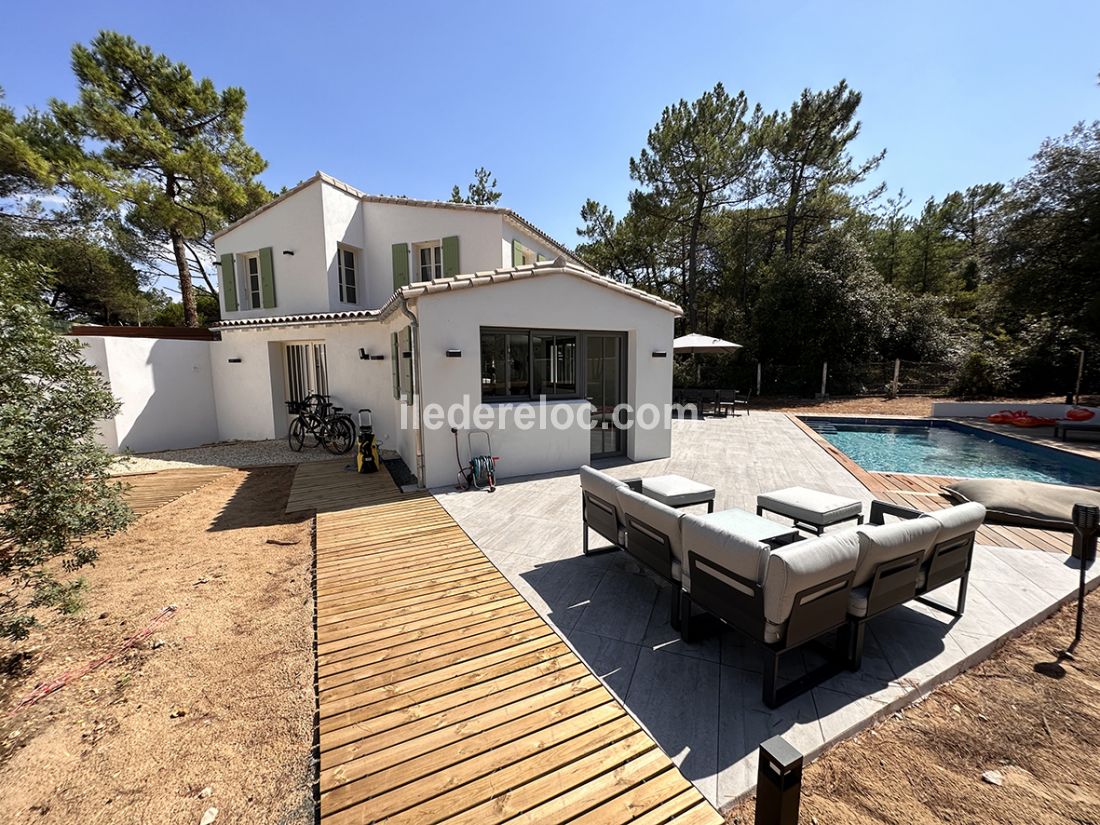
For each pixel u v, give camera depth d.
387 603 3.30
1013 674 2.55
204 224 14.52
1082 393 14.55
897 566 2.50
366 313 8.60
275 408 9.98
